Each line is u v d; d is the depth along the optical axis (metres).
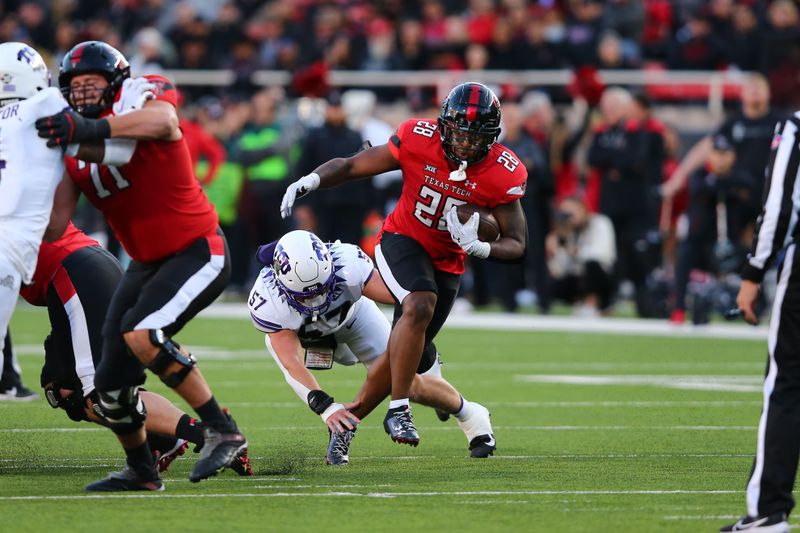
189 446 25.97
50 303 22.14
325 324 23.97
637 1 68.56
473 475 22.61
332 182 24.11
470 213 23.62
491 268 60.47
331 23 70.06
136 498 19.94
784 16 65.31
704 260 52.69
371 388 23.97
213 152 56.59
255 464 23.56
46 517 18.27
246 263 62.16
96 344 21.89
